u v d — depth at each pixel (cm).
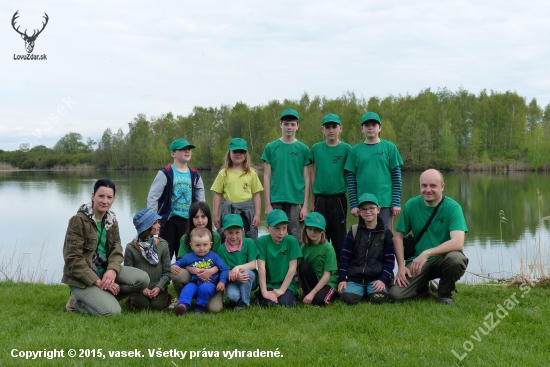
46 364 374
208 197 2359
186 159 641
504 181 3688
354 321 479
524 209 2009
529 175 4462
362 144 645
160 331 454
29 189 3247
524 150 5331
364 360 383
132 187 3266
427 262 560
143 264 552
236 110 6850
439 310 517
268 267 573
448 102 5675
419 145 4900
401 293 558
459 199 2423
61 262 1149
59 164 6281
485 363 376
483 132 5516
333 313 513
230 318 500
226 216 565
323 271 577
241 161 645
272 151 666
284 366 376
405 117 5466
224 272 537
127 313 518
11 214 2009
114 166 6325
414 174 4547
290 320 492
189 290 523
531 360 382
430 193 558
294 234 658
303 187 661
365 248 575
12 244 1378
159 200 625
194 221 555
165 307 552
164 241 568
